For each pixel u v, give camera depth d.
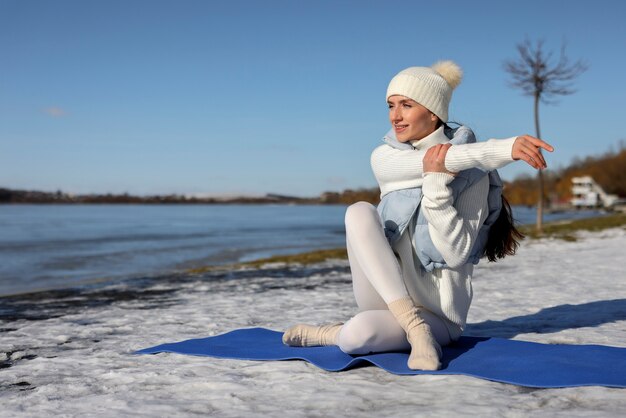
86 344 4.08
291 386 2.61
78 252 17.48
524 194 102.62
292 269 10.41
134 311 5.78
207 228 38.97
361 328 2.84
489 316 4.80
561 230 20.52
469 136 2.93
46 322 5.25
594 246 13.62
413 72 2.95
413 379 2.63
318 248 19.12
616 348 3.08
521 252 12.59
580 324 4.19
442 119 2.98
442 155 2.70
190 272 10.48
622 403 2.22
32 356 3.73
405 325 2.79
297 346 3.36
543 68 19.06
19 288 9.74
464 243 2.83
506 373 2.62
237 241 23.47
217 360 3.23
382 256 2.79
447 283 2.95
